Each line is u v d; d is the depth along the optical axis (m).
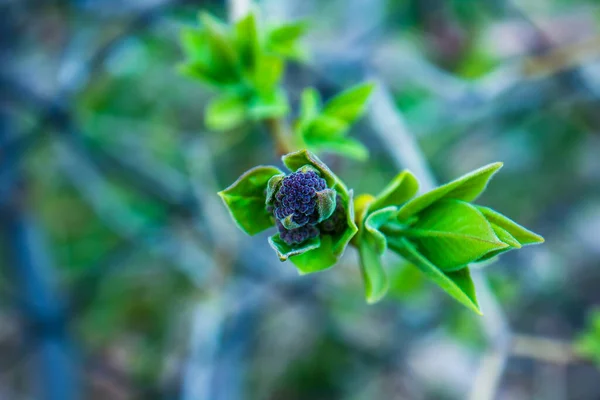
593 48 0.38
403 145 0.28
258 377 0.52
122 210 0.47
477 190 0.19
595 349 0.28
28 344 0.48
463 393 0.50
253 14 0.23
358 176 0.47
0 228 0.47
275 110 0.23
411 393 0.52
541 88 0.42
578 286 0.53
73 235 0.55
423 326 0.49
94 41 0.39
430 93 0.42
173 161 0.49
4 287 0.51
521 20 0.43
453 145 0.51
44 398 0.46
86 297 0.50
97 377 0.54
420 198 0.18
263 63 0.23
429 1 0.45
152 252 0.50
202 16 0.23
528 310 0.51
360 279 0.47
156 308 0.54
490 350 0.26
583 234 0.55
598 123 0.52
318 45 0.41
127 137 0.45
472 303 0.18
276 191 0.18
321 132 0.23
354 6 0.48
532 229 0.56
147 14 0.35
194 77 0.23
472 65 0.45
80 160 0.45
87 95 0.43
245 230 0.19
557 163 0.56
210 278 0.40
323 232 0.19
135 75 0.48
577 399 0.52
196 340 0.37
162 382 0.51
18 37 0.42
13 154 0.42
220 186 0.48
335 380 0.53
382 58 0.41
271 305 0.48
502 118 0.48
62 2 0.40
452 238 0.18
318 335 0.52
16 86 0.41
